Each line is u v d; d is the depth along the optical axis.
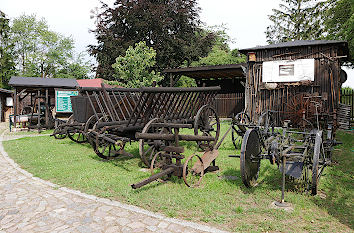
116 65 21.11
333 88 12.70
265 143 5.73
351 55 16.27
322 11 29.06
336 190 5.12
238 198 4.69
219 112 21.97
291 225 3.69
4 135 14.10
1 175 6.32
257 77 14.45
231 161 7.25
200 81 25.72
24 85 15.93
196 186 5.27
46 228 3.67
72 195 4.95
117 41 26.19
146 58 21.58
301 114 12.23
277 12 33.44
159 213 4.10
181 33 28.19
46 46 42.56
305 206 4.32
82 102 8.41
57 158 7.97
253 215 4.01
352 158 7.70
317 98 12.60
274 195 4.81
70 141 11.34
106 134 7.28
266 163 6.97
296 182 5.45
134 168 6.78
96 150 7.34
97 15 27.39
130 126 6.71
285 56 13.75
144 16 25.88
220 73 20.48
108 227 3.68
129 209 4.25
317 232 3.50
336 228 3.64
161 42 26.80
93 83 24.30
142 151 6.32
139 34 26.62
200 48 28.88
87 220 3.90
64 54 43.81
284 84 13.70
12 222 3.87
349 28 14.66
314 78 13.14
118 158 7.82
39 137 12.72
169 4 26.42
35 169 6.73
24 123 17.72
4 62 39.88
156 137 5.80
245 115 10.69
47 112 16.31
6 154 8.80
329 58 12.69
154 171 6.39
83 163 7.28
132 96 8.46
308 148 5.18
